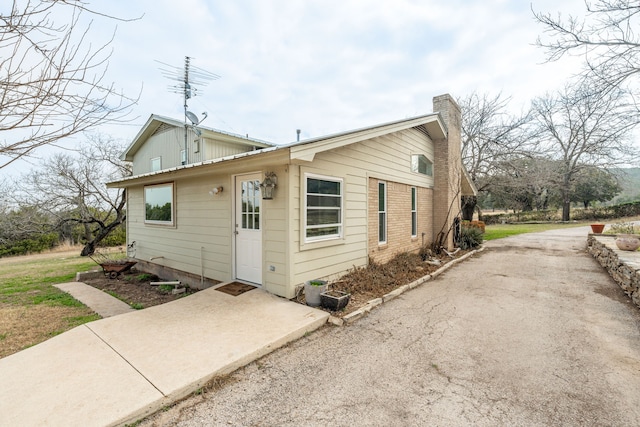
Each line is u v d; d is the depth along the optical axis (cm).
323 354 339
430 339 377
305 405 250
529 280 680
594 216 2791
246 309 446
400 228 836
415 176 923
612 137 729
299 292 503
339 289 541
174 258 766
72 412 226
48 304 564
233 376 294
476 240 1180
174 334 363
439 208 1059
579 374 295
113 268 815
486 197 2842
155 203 838
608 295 560
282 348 353
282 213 495
